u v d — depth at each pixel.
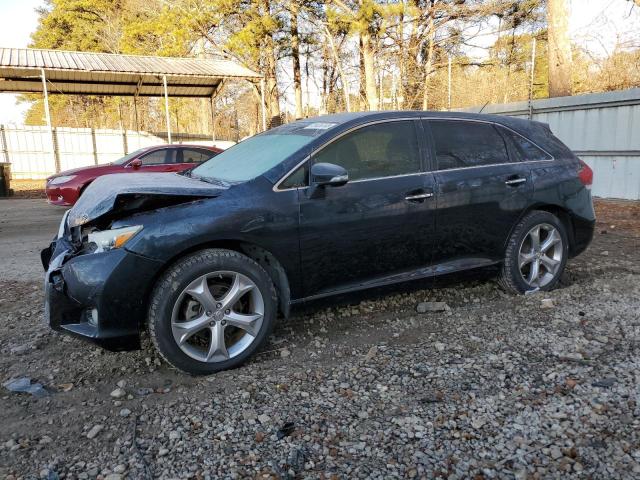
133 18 34.84
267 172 3.57
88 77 21.78
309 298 3.70
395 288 4.06
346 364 3.37
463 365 3.29
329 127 3.87
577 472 2.27
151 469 2.35
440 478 2.25
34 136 24.03
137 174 4.29
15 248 7.64
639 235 7.16
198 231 3.20
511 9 21.09
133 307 3.10
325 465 2.36
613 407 2.74
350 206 3.69
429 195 4.00
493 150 4.47
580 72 16.89
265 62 28.66
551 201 4.61
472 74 24.23
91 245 3.26
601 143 10.29
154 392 3.07
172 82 23.67
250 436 2.59
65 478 2.29
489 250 4.39
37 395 3.05
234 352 3.34
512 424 2.63
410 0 20.05
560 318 4.03
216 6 24.22
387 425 2.65
